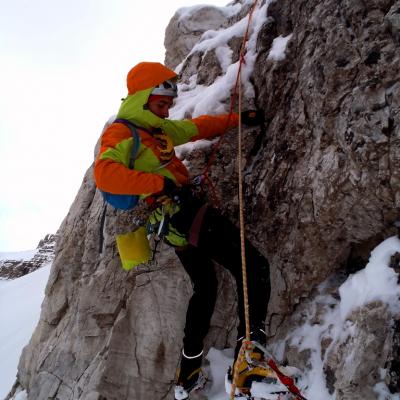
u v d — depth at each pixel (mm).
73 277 4090
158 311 3037
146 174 2215
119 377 3010
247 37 3445
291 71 2885
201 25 5457
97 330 3387
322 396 2148
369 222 2334
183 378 2336
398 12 2184
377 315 1960
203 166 3082
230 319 2928
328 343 2281
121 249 2648
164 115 2553
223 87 3191
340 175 2348
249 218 2920
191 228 2320
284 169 2758
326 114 2451
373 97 2209
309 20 2771
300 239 2629
